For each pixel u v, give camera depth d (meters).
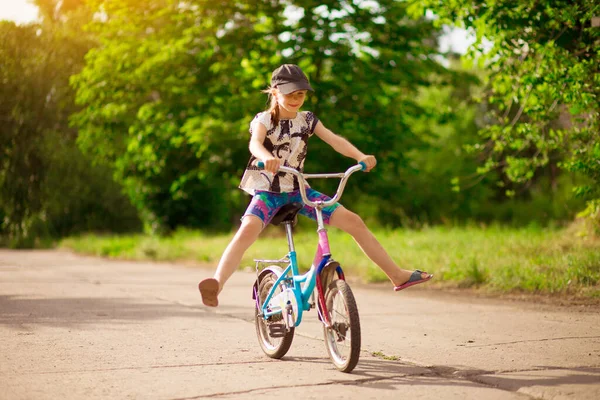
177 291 9.79
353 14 21.48
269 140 5.13
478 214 33.06
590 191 9.66
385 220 32.28
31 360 5.27
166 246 17.11
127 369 4.98
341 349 5.06
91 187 25.88
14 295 9.28
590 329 6.30
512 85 10.42
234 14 21.66
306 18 20.97
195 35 21.25
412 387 4.45
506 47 9.95
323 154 21.70
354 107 21.72
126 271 13.29
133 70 22.38
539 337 5.97
